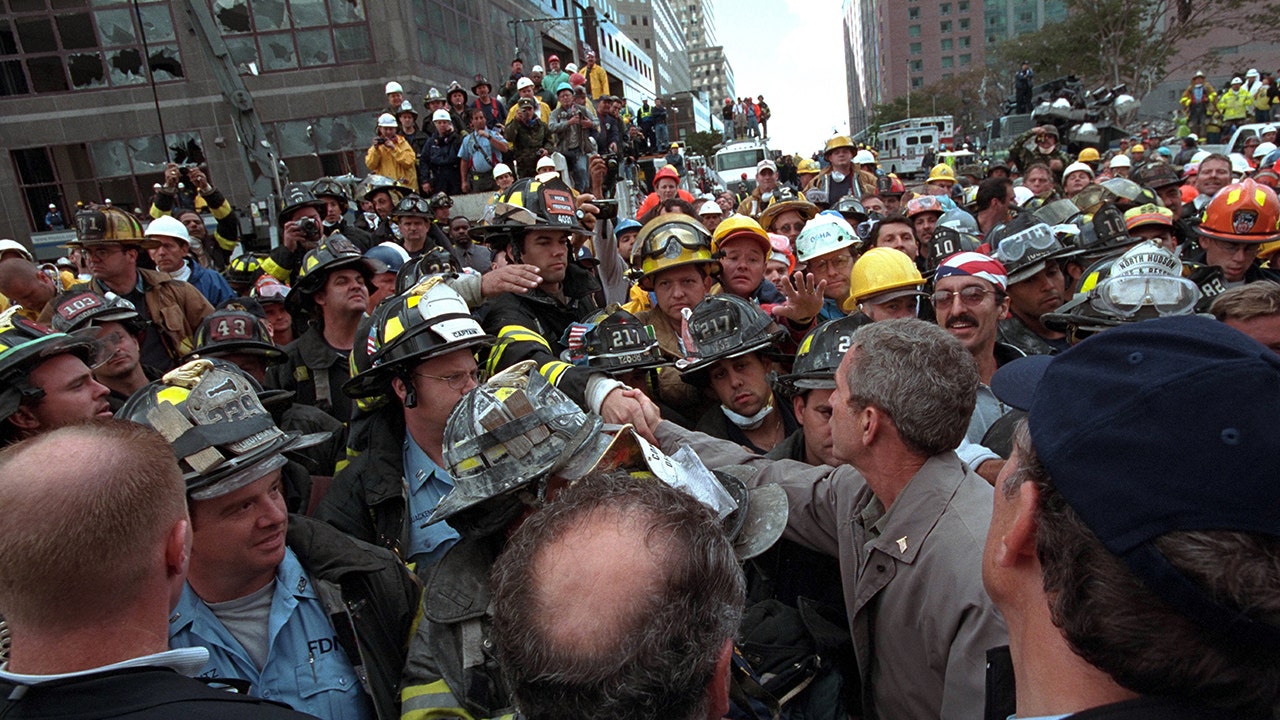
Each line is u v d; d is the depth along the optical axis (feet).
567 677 2.87
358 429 7.54
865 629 5.58
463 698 4.97
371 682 5.51
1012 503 3.05
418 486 7.04
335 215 22.08
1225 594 2.16
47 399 6.66
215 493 5.05
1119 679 2.49
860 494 5.93
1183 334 2.52
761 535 5.46
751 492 5.91
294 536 5.84
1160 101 141.28
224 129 59.06
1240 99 70.85
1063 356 2.84
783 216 17.80
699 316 8.38
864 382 5.31
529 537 3.32
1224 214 12.01
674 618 2.93
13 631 3.74
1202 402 2.30
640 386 8.95
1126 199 19.43
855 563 5.74
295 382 11.14
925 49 322.34
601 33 132.67
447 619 5.10
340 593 5.67
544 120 36.40
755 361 8.50
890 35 326.65
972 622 4.68
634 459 5.33
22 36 57.41
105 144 59.11
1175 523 2.24
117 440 3.95
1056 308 10.99
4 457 3.84
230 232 26.16
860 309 10.00
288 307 13.16
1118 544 2.35
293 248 18.61
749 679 5.32
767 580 6.61
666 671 2.85
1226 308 7.40
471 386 6.94
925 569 5.02
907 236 15.53
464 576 5.30
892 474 5.39
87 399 6.89
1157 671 2.37
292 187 22.36
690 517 3.29
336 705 5.53
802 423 7.32
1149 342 2.55
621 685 2.82
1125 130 59.31
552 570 3.10
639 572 3.00
